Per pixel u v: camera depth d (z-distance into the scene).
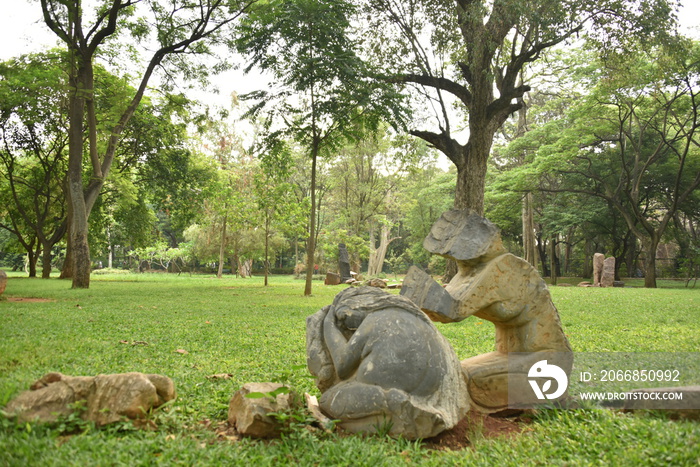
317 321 4.09
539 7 17.56
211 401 4.33
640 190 37.25
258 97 17.75
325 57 16.34
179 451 3.16
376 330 3.71
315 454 3.21
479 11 17.64
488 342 8.27
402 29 20.81
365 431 3.59
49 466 2.76
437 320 4.16
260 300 16.11
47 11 18.31
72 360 5.90
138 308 12.74
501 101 20.72
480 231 4.35
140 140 28.70
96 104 25.58
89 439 3.12
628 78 25.59
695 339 8.31
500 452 3.42
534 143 35.94
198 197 29.89
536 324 4.33
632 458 3.13
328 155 20.05
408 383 3.59
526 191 34.25
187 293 18.88
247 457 3.17
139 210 36.25
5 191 33.59
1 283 14.11
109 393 3.51
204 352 6.98
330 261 48.34
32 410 3.40
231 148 44.16
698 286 32.50
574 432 3.70
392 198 44.75
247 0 19.69
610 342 8.08
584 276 44.25
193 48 21.05
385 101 17.41
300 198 44.66
